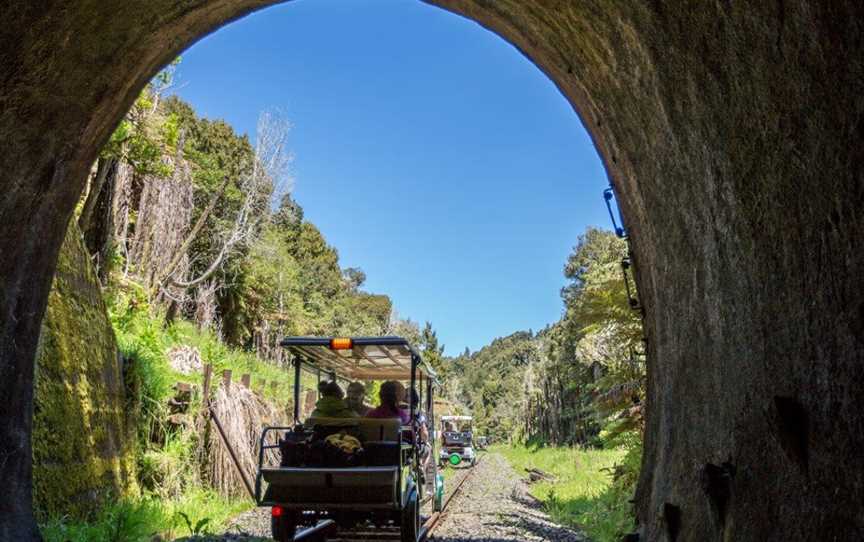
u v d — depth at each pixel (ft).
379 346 29.22
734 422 13.66
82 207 51.83
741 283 13.26
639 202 21.33
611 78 19.71
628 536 22.02
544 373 211.61
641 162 19.89
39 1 15.37
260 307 121.60
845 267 9.49
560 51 22.66
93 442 31.71
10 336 20.01
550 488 63.72
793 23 9.92
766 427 12.01
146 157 50.14
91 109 20.68
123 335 43.68
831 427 9.87
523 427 268.62
